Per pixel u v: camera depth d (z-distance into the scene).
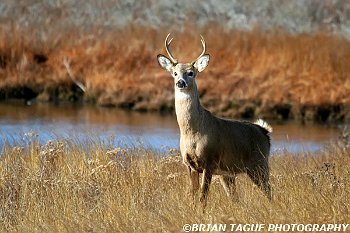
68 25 120.81
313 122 92.88
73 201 38.66
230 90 99.12
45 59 111.31
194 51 110.06
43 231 34.81
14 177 43.00
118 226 33.75
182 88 39.44
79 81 105.75
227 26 120.38
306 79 101.25
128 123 86.06
